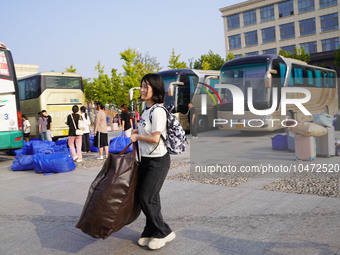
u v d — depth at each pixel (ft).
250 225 12.17
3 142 34.55
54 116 53.78
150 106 10.35
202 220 13.06
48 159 26.25
